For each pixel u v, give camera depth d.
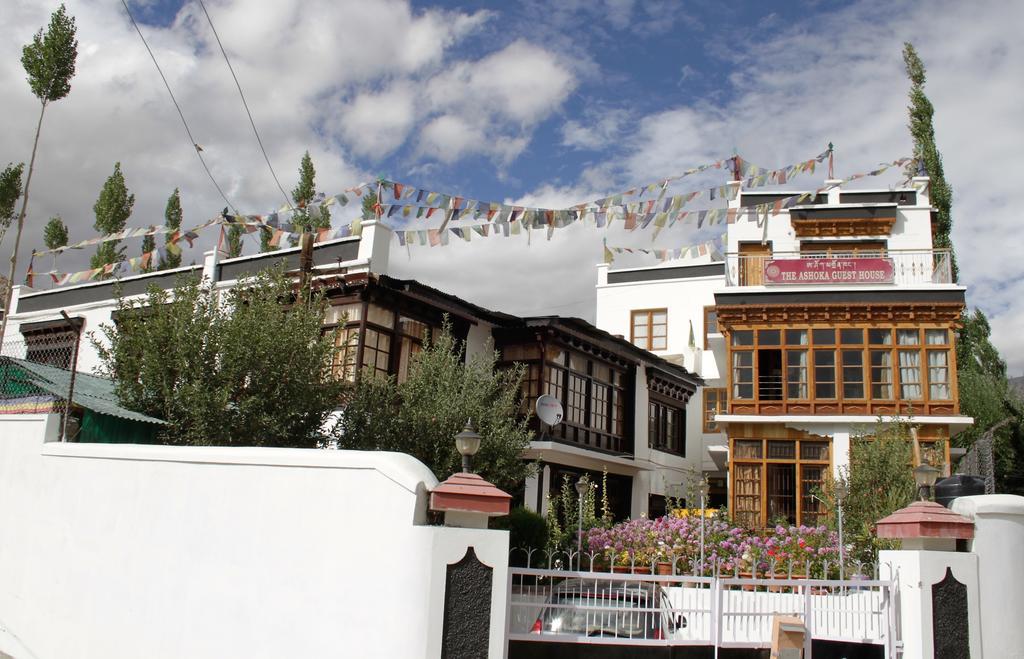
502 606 8.24
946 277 22.67
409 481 8.40
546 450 22.30
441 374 16.75
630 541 15.25
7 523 11.05
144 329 13.27
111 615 9.75
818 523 17.05
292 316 13.87
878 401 21.98
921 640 9.00
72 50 22.61
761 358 23.33
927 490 9.73
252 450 9.36
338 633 8.38
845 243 25.56
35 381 12.66
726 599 11.74
